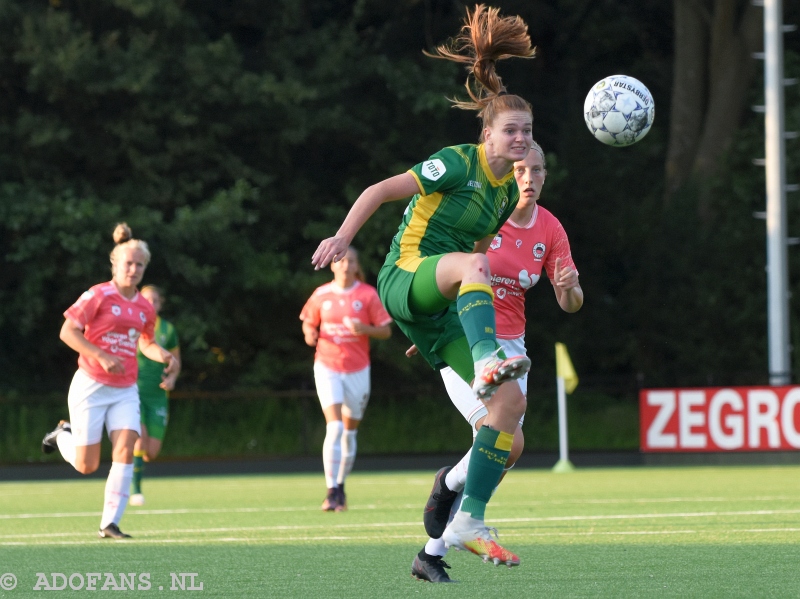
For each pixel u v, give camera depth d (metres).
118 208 67.38
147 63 68.00
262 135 74.25
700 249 83.44
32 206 66.81
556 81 92.69
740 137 84.50
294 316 78.88
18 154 70.69
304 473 64.31
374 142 77.94
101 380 25.50
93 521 30.55
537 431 73.94
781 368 63.91
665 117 94.38
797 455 53.84
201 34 72.75
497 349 14.77
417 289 15.95
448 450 74.31
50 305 72.19
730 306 83.75
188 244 69.50
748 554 20.33
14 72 70.19
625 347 85.56
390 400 76.31
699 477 47.41
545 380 76.62
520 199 21.67
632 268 86.81
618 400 75.44
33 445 68.56
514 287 22.00
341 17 83.75
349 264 34.28
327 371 33.84
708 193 84.56
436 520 17.11
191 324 69.38
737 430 55.16
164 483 52.22
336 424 33.16
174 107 70.12
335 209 75.69
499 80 17.47
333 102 76.12
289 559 20.44
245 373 78.38
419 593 16.06
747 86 86.12
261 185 73.06
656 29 95.38
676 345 84.00
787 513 29.27
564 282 19.02
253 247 75.38
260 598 15.81
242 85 70.06
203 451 71.31
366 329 33.50
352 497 39.31
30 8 69.94
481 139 17.23
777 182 64.38
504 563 15.26
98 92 67.81
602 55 94.00
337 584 17.14
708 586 16.38
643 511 30.41
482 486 15.55
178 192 71.88
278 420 73.06
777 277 64.25
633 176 88.69
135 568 19.38
